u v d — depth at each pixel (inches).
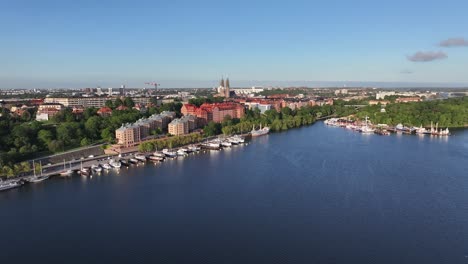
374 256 5659.5
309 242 6067.9
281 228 6574.8
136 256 5684.1
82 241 6156.5
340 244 6003.9
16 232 6496.1
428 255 5693.9
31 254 5762.8
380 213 7190.0
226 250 5831.7
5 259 5625.0
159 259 5595.5
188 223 6801.2
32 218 7081.7
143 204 7790.4
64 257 5679.1
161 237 6269.7
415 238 6200.8
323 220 6884.8
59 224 6811.0
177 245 5999.0
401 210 7342.5
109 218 7062.0
